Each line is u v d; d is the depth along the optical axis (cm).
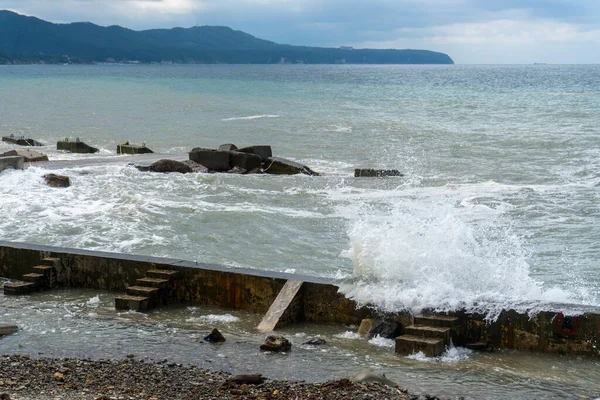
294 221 1491
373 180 2091
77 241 1279
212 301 879
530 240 1341
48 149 2838
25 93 7350
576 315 690
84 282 963
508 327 720
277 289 838
